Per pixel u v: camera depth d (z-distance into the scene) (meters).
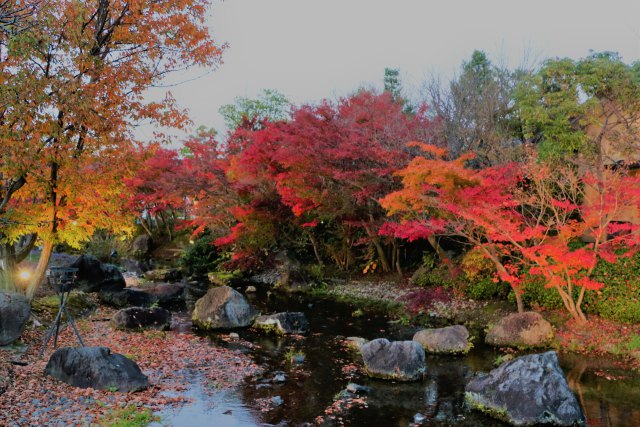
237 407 7.70
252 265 23.23
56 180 10.14
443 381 9.19
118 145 10.35
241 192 19.52
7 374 8.02
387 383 9.06
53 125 8.89
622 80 13.39
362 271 21.09
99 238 29.30
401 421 7.38
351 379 9.25
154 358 9.96
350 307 16.52
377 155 14.27
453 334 11.16
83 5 8.91
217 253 25.73
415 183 12.05
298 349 11.31
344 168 15.19
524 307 13.40
